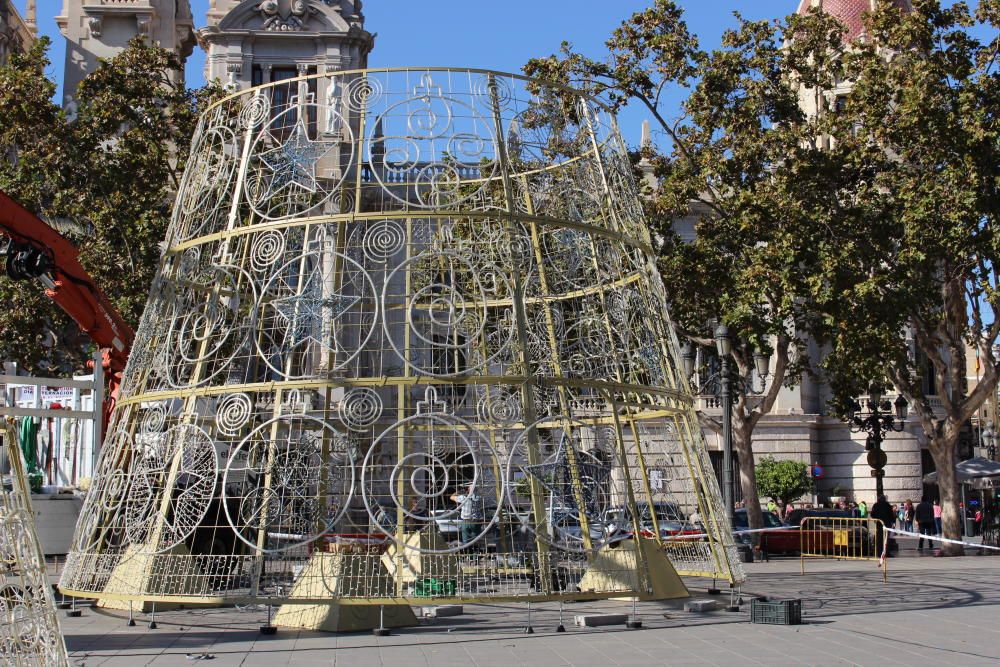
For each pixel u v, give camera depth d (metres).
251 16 40.00
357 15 40.81
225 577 15.19
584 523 15.48
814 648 11.95
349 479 15.52
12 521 8.53
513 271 14.44
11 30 50.56
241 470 15.22
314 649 11.86
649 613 14.94
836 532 29.02
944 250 28.11
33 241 18.20
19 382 19.12
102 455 15.41
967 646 12.16
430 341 14.11
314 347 16.16
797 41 30.25
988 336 31.77
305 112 15.39
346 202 16.17
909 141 28.89
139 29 44.62
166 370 14.58
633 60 30.72
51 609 8.47
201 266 15.31
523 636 12.86
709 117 29.86
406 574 14.62
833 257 27.34
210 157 16.05
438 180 16.31
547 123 15.81
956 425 32.19
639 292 16.12
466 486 15.87
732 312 27.66
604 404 17.62
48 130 30.17
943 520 31.97
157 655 11.39
